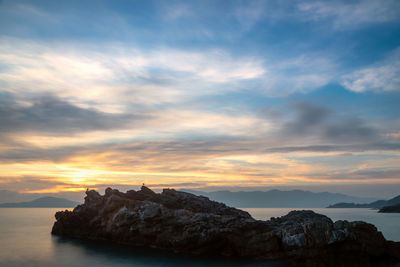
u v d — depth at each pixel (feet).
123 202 307.37
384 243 228.43
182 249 244.22
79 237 337.72
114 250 256.11
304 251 214.69
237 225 237.86
